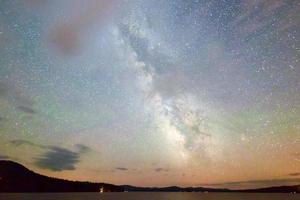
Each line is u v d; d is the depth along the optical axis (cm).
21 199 11275
